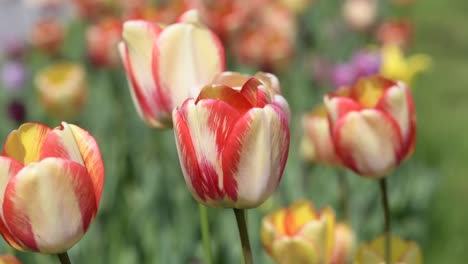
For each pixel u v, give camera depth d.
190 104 1.51
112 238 4.37
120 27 5.85
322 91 6.88
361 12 8.00
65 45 8.55
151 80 1.96
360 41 8.45
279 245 2.16
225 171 1.52
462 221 5.54
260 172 1.53
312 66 7.13
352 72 5.80
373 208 4.80
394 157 2.01
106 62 5.92
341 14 10.34
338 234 2.25
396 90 1.99
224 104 1.50
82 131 1.50
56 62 8.03
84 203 1.46
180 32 1.93
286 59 6.02
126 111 6.25
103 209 4.57
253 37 5.93
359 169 2.04
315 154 3.16
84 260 4.01
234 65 6.41
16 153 1.51
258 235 3.87
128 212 4.73
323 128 3.00
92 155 1.49
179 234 4.18
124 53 2.01
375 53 5.75
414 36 10.38
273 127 1.52
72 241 1.49
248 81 1.55
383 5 10.17
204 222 2.09
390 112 2.00
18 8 11.51
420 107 8.05
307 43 8.27
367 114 1.97
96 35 5.87
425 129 7.17
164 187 4.43
